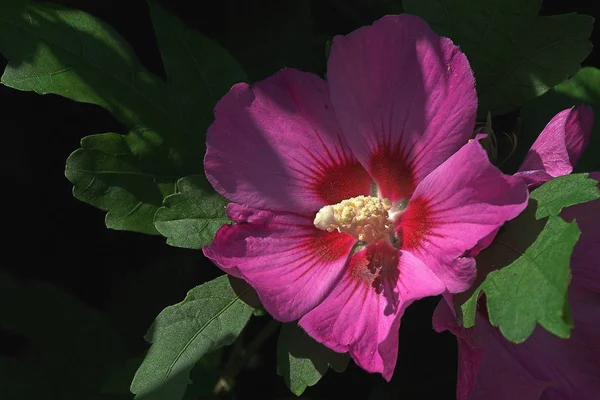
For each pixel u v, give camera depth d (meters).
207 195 0.46
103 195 0.46
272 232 0.44
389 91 0.44
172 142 0.48
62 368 0.51
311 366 0.44
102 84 0.47
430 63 0.43
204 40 0.49
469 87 0.42
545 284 0.40
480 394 0.43
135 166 0.47
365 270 0.44
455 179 0.41
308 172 0.45
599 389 0.43
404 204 0.45
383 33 0.43
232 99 0.44
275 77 0.44
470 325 0.41
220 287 0.45
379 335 0.42
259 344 0.50
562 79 0.47
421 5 0.47
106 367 0.51
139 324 0.52
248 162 0.44
